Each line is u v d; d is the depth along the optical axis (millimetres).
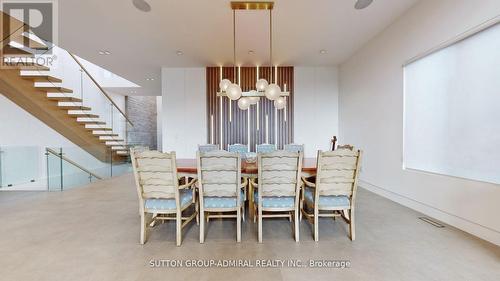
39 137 5688
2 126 5203
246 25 3658
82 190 4742
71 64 6223
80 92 6492
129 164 7547
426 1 2998
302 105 5805
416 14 3176
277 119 5797
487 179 2307
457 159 2629
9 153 5164
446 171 2777
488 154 2297
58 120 5594
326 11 3291
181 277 1755
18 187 5203
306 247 2227
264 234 2543
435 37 2865
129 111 9844
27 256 2066
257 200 2506
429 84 3023
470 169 2477
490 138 2279
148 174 2275
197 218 2865
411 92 3340
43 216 3115
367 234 2488
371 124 4348
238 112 5781
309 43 4398
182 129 5754
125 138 8547
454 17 2604
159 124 11562
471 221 2443
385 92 3914
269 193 2346
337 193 2361
